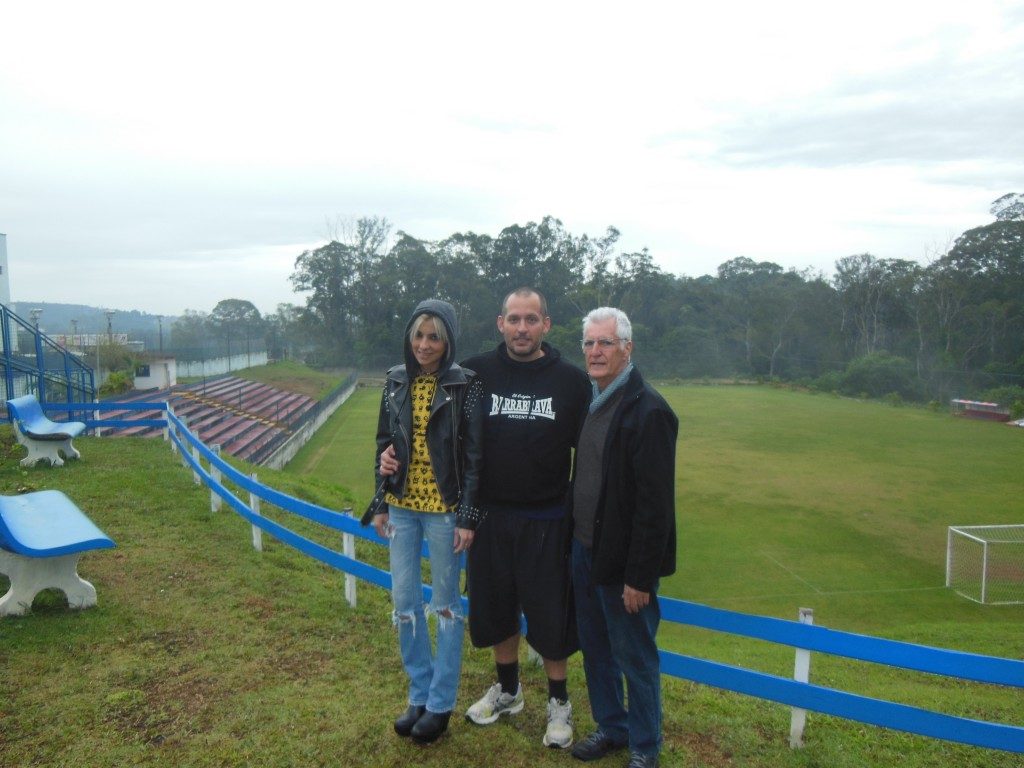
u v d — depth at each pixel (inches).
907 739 155.6
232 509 311.7
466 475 123.5
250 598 205.6
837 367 2421.3
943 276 2397.9
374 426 1341.0
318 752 124.8
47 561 182.5
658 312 2837.1
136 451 435.8
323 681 154.8
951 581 528.1
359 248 2871.6
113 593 201.3
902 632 377.1
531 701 150.6
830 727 158.9
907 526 682.8
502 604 130.7
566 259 3021.7
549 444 124.8
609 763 125.3
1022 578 535.2
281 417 1203.9
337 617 196.5
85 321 4798.2
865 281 2536.9
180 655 165.2
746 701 176.1
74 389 692.1
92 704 139.6
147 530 268.7
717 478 895.7
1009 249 2375.7
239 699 144.3
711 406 1761.8
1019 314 2271.2
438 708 126.0
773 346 2620.6
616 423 113.9
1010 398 1852.9
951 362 2237.9
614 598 116.6
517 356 126.4
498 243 2984.7
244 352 2268.7
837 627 442.0
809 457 1054.4
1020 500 791.7
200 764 120.5
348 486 810.2
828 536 647.1
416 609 130.0
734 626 134.9
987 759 147.3
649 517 109.5
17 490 315.0
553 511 127.5
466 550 132.0
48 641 167.2
